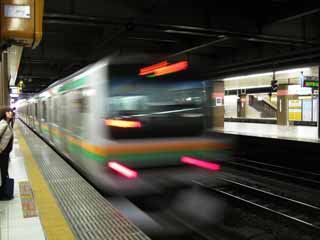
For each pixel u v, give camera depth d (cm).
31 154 1154
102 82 617
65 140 990
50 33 1529
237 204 758
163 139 645
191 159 667
